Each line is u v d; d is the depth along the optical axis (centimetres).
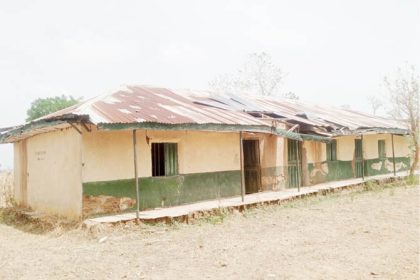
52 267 696
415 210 1123
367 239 807
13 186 1598
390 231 870
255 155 1531
